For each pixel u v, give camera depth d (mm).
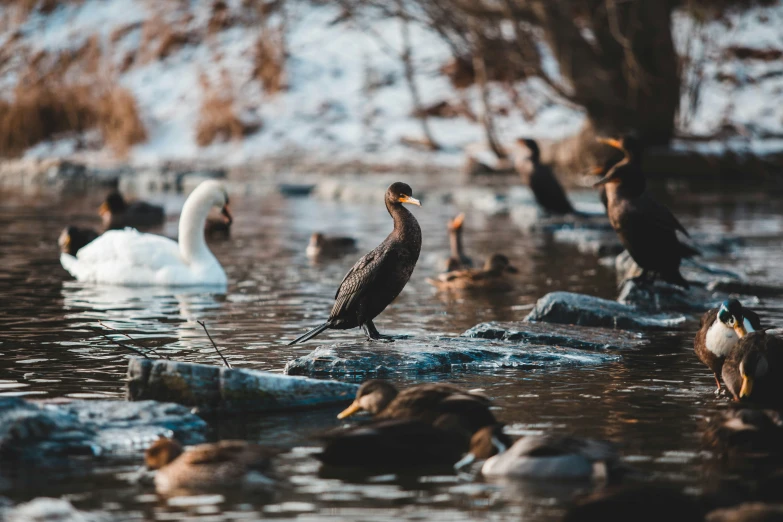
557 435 5590
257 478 4961
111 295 11156
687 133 29000
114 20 42031
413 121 34344
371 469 5180
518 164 20375
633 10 26594
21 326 9195
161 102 37375
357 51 38219
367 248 16219
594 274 13141
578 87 26922
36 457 5371
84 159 35125
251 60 38406
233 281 12555
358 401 6043
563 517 4445
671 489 4520
